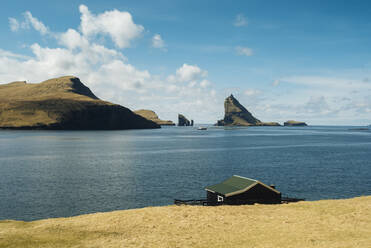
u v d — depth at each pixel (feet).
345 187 273.75
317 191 258.57
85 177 315.58
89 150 605.31
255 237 107.55
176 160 458.09
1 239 100.12
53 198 231.50
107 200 226.79
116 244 100.22
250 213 139.74
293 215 135.44
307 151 597.93
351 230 111.75
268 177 319.68
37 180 299.17
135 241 103.24
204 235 110.42
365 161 445.78
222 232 113.70
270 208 149.38
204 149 638.94
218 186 176.04
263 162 436.76
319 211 141.18
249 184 164.55
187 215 135.95
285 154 542.16
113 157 493.77
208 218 131.23
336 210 141.49
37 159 462.60
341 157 495.82
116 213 141.18
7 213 196.13
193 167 388.16
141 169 370.12
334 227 116.26
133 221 126.93
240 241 103.86
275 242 101.30
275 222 125.39
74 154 532.73
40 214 194.70
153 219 129.80
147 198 232.94
